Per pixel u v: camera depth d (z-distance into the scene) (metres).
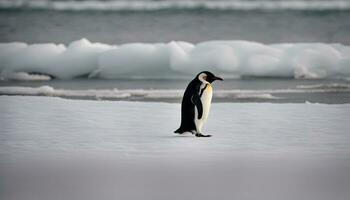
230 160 21.89
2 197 16.36
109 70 55.72
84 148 24.70
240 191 17.02
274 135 27.97
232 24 89.62
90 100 40.69
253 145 25.36
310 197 16.34
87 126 30.39
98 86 49.56
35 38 78.94
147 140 26.58
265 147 24.89
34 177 18.97
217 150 24.09
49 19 93.00
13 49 59.56
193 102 27.38
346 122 31.53
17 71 55.88
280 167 20.58
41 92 44.56
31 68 56.47
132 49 57.44
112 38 79.50
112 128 29.89
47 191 17.08
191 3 108.62
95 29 85.44
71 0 111.69
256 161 21.70
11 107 36.09
